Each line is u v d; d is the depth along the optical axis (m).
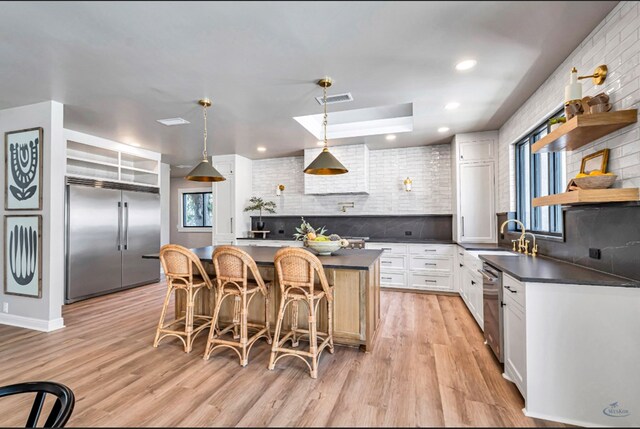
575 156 2.53
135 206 5.32
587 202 2.01
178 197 8.38
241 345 2.52
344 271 2.86
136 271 5.32
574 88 2.06
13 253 3.53
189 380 2.28
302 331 2.74
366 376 2.33
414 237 5.55
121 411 1.91
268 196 6.44
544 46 2.31
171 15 1.90
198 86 2.95
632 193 1.81
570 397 1.85
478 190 4.58
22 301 3.48
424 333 3.19
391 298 4.60
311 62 2.51
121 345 2.91
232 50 2.32
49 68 2.58
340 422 1.82
